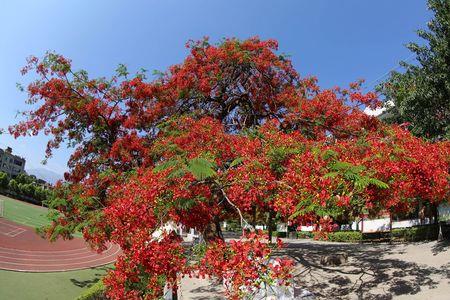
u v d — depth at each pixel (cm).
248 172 731
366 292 1031
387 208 914
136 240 596
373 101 1188
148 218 621
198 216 713
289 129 1239
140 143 1205
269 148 800
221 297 1076
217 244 604
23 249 2169
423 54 1367
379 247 1711
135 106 1306
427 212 1880
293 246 2008
